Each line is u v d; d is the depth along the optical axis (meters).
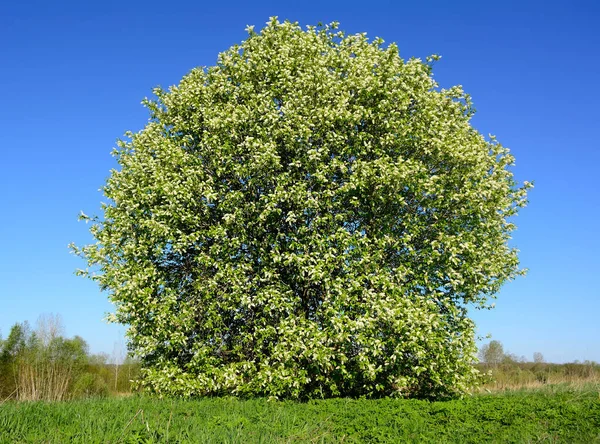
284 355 17.53
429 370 18.31
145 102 22.33
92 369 30.12
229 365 18.59
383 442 11.79
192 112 21.30
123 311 18.89
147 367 20.48
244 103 20.69
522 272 22.00
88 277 19.75
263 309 18.25
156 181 19.33
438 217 19.50
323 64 20.23
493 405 15.61
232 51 21.48
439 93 21.48
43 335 26.72
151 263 19.25
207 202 19.73
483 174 20.17
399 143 19.33
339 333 17.09
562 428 13.09
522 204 21.39
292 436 11.71
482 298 21.00
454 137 20.00
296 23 21.45
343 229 18.14
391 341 17.42
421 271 18.95
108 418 12.85
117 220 19.94
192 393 18.91
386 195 18.91
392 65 20.06
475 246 19.09
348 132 19.38
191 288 19.69
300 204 18.14
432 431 12.74
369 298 17.69
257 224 19.17
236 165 19.05
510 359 39.34
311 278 17.73
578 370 33.91
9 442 10.80
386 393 19.38
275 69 20.38
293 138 18.61
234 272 18.31
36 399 21.08
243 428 12.23
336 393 18.22
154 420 12.71
